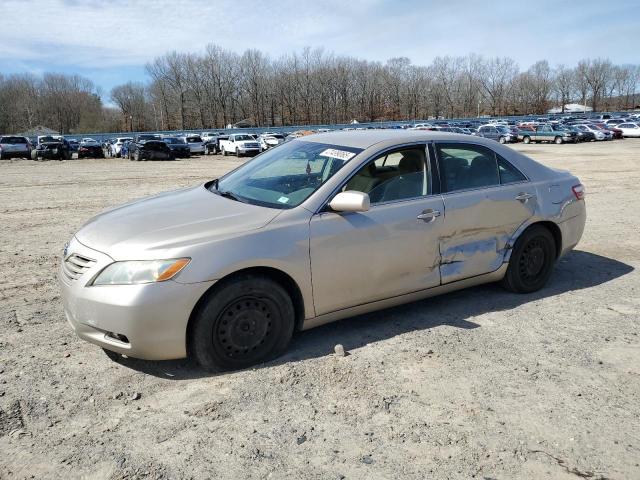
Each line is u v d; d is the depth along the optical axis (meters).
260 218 3.49
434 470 2.50
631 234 7.53
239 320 3.37
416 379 3.33
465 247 4.29
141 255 3.16
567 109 128.25
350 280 3.72
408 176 4.09
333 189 3.71
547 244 4.87
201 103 108.56
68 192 14.12
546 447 2.67
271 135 41.53
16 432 2.78
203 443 2.70
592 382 3.30
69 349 3.76
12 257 6.49
